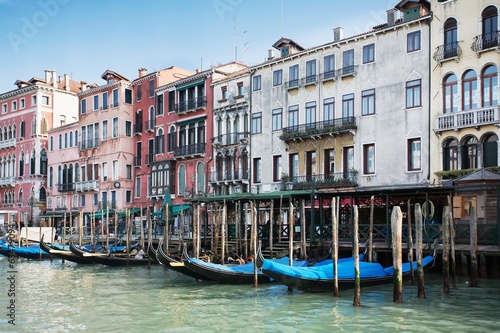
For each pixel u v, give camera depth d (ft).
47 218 170.60
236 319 44.50
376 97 88.63
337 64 95.04
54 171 172.86
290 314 45.39
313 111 98.84
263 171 107.34
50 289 64.49
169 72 142.00
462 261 59.62
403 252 64.59
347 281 53.62
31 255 108.68
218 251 82.53
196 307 49.93
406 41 85.20
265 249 75.72
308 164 99.35
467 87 77.82
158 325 43.37
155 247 99.66
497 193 55.83
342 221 81.97
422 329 39.50
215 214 85.10
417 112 82.99
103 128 153.69
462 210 63.05
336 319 43.04
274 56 118.32
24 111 182.50
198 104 123.95
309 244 71.72
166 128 135.13
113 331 41.78
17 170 184.55
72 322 45.14
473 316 42.91
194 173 125.49
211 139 120.16
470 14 77.61
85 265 95.14
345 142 92.84
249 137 110.63
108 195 150.30
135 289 62.75
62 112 182.91
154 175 135.95
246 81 112.27
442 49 79.97
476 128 75.51
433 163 80.33
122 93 147.54
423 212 68.33
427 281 59.47
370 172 89.25
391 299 49.98
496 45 74.43
